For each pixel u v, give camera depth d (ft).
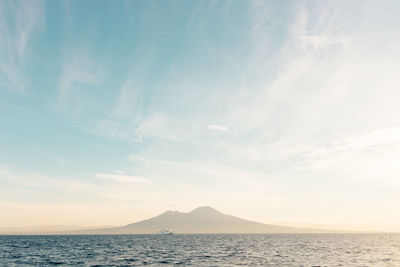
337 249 382.83
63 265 210.79
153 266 201.87
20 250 367.86
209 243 589.73
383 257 265.75
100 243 590.14
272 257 265.13
